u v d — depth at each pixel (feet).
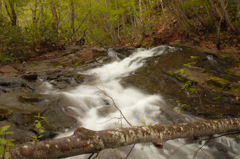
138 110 14.02
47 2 28.66
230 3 33.55
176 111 13.38
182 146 10.02
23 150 4.70
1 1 28.43
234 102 14.03
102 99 15.39
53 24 31.32
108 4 40.37
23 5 30.99
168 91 17.20
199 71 20.18
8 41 24.13
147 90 17.66
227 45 30.25
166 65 24.23
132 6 35.86
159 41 37.17
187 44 31.89
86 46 33.68
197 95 15.92
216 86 16.39
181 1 34.71
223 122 8.02
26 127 10.09
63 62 25.79
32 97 13.33
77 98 15.14
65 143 5.29
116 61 27.91
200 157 9.21
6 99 12.66
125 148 9.66
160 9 45.44
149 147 9.82
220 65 23.63
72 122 11.71
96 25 47.06
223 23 32.73
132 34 44.78
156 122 12.30
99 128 11.41
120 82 19.74
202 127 7.47
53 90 17.04
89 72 23.12
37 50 28.73
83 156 8.96
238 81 18.30
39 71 21.75
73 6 34.53
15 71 21.43
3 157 4.28
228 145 9.82
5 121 10.13
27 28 27.37
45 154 5.00
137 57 29.22
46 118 11.21
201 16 35.88
